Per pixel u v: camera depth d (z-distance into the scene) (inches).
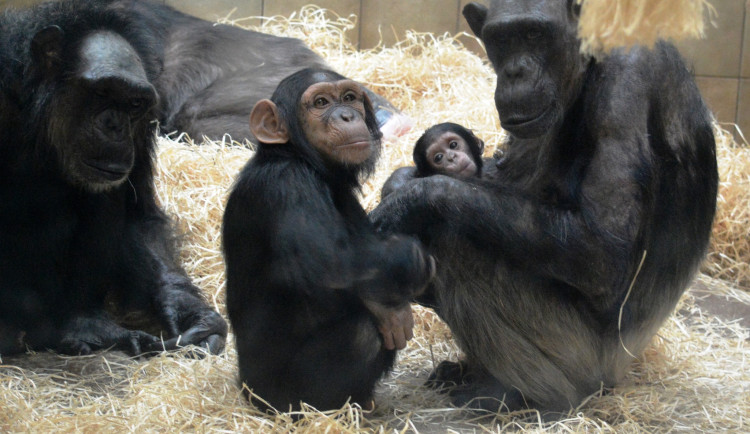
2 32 193.3
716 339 216.7
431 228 152.8
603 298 151.7
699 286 257.9
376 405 156.3
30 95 187.5
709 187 165.2
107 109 186.2
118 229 204.8
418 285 140.3
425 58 380.8
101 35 191.3
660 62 151.5
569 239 144.6
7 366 170.1
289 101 146.1
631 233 144.3
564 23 147.9
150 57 205.0
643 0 88.4
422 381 174.1
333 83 147.6
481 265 152.5
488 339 156.7
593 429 146.9
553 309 155.0
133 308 211.9
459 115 322.3
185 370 168.7
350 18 423.2
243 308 144.6
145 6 347.3
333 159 145.5
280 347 141.9
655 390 166.6
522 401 159.5
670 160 153.7
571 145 154.6
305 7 421.1
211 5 423.8
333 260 133.7
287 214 135.6
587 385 162.7
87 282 203.2
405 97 366.3
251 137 318.3
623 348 161.8
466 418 155.1
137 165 208.8
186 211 247.1
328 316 139.4
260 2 425.1
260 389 146.9
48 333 192.2
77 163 186.4
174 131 330.0
